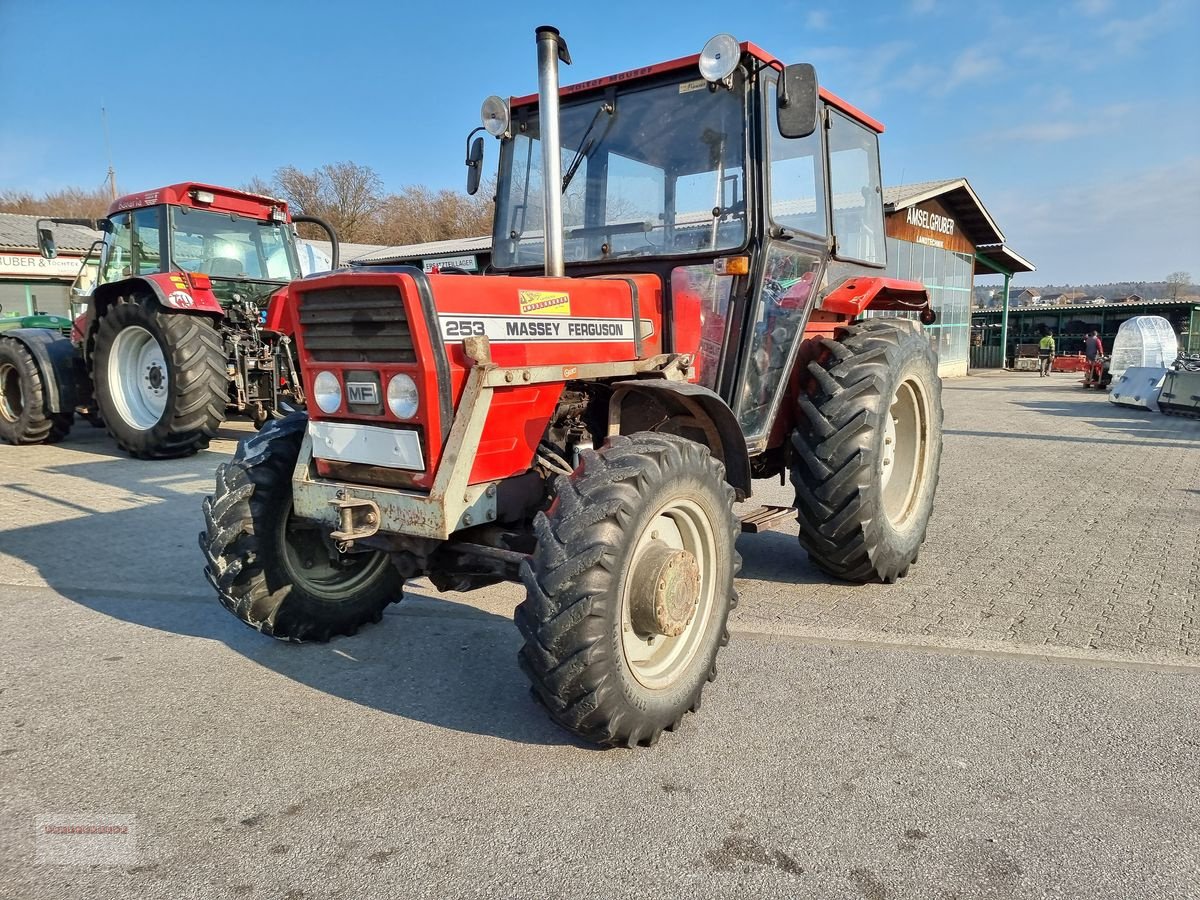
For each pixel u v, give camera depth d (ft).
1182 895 6.74
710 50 10.85
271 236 31.99
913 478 15.34
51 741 9.27
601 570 8.13
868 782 8.39
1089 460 27.76
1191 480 24.09
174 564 15.93
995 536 17.92
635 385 10.02
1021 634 12.31
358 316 9.00
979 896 6.74
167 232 28.58
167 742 9.25
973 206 72.74
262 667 11.31
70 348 29.99
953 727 9.52
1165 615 13.03
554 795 8.18
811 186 13.53
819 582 14.87
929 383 15.21
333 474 9.83
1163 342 58.03
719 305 11.98
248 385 28.30
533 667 8.29
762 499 21.67
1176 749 9.00
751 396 12.55
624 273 12.59
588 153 13.00
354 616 12.28
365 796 8.18
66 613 13.35
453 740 9.30
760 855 7.25
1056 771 8.57
